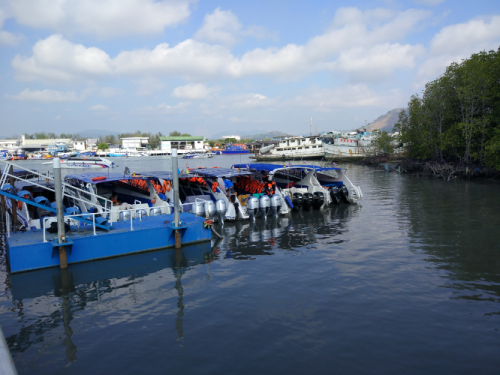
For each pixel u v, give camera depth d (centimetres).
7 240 1184
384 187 3309
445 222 1767
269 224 1828
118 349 715
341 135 8019
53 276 1102
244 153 13112
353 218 1933
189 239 1433
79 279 1080
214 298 941
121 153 13612
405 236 1523
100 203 1648
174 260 1253
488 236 1490
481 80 3712
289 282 1039
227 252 1346
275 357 678
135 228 1339
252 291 981
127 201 2117
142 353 700
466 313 833
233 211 1866
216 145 17838
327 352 689
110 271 1145
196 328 789
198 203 1750
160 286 1030
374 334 750
